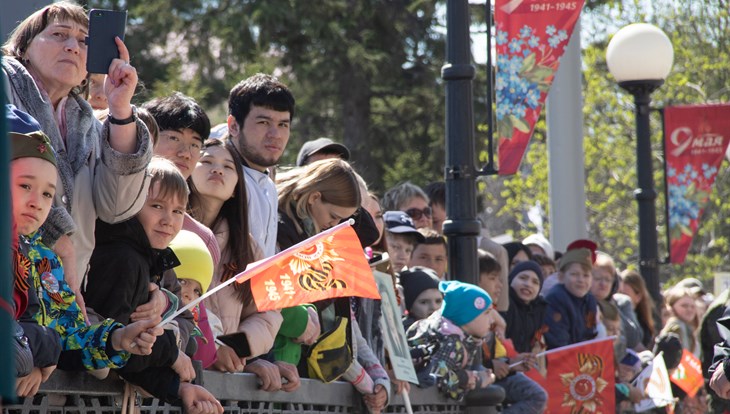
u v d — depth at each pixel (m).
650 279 21.66
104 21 7.14
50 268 6.48
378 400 10.41
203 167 9.27
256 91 10.54
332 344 9.68
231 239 9.34
